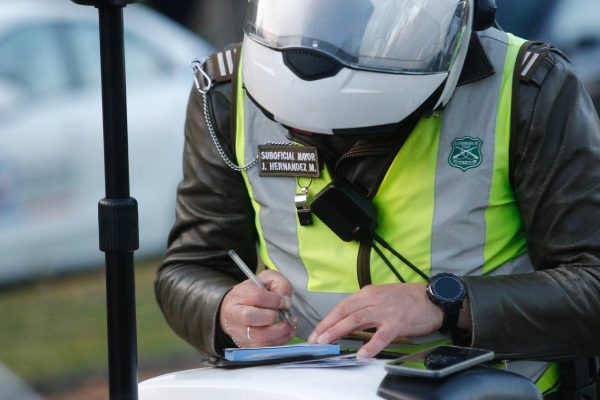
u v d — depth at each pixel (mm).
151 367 14438
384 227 6398
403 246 6363
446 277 6078
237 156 6750
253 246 7137
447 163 6277
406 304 6020
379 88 5680
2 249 18453
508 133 6203
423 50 5762
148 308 17109
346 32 5688
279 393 5297
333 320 6027
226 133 6816
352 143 6359
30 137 18516
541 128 6133
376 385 5285
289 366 5785
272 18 5863
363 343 6422
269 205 6664
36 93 18797
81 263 19078
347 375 5484
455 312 6008
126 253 4805
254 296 6324
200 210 7031
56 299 18250
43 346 15906
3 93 18547
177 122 19438
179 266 7090
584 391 6570
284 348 5891
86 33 19438
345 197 6305
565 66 6266
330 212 6328
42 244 18688
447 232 6316
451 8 5879
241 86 6711
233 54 6844
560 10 18891
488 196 6285
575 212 6133
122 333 4836
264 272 6574
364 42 5680
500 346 6043
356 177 6406
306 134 5961
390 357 6242
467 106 6254
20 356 15414
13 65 18797
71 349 15789
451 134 6266
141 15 20125
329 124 5746
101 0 4629
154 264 19266
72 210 18828
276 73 5770
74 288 18766
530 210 6250
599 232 6109
